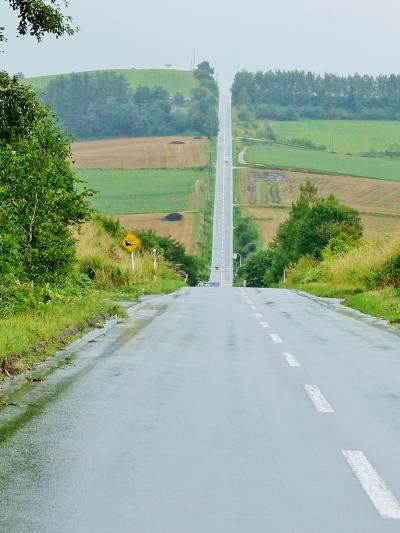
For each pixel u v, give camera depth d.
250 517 10.98
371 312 52.22
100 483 12.60
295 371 25.05
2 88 40.56
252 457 14.38
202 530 10.41
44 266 42.28
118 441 15.52
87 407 18.94
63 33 38.00
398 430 16.73
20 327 30.91
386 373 24.75
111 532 10.30
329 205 197.38
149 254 108.81
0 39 38.38
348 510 11.34
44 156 42.59
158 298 72.19
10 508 11.26
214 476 13.10
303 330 39.94
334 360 27.88
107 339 34.44
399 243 78.75
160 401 19.77
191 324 42.94
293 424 17.25
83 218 44.44
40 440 15.50
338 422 17.48
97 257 76.50
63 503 11.52
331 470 13.52
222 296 78.56
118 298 64.62
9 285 36.97
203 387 21.89
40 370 24.81
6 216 36.19
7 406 19.00
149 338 35.06
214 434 16.22
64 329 34.19
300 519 10.91
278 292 92.81
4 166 41.47
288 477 13.07
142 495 11.98
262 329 40.25
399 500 11.84
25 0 36.16
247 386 22.09
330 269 104.00
